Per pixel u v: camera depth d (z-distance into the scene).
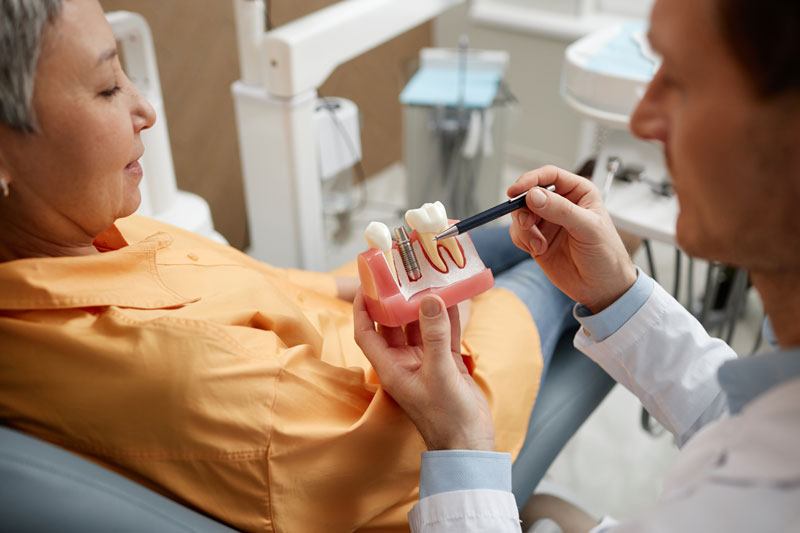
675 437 0.77
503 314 1.01
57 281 0.69
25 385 0.68
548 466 1.01
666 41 0.43
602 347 0.79
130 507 0.64
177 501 0.71
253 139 1.64
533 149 2.73
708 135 0.41
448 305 0.76
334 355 0.92
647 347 0.77
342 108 2.13
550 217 0.72
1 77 0.61
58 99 0.65
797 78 0.37
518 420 0.93
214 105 2.08
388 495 0.77
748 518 0.39
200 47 1.98
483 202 2.33
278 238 1.77
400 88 2.74
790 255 0.43
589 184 0.80
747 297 2.01
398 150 2.88
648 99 0.48
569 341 1.15
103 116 0.68
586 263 0.76
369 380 0.90
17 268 0.68
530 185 0.79
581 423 1.07
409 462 0.77
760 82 0.38
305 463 0.71
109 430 0.68
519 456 0.97
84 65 0.65
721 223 0.44
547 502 1.04
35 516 0.62
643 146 1.28
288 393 0.71
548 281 1.11
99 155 0.69
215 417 0.68
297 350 0.74
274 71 1.50
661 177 1.23
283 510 0.71
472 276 0.77
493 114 2.15
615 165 1.23
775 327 0.48
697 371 0.75
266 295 0.84
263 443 0.69
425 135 2.18
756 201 0.42
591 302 0.79
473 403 0.68
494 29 2.62
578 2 2.43
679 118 0.44
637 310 0.77
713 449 0.46
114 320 0.69
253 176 1.70
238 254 1.00
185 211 1.51
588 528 0.99
